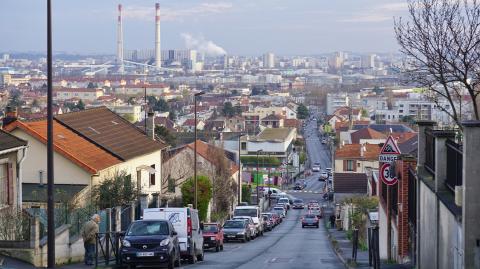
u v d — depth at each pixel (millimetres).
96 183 48688
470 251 17781
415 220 28859
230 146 148375
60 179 48312
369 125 177375
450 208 19703
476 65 31641
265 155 173875
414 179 29328
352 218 61719
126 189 47375
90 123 59062
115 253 32062
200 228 39562
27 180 48531
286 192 157125
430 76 36688
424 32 31922
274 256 42969
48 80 26281
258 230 69188
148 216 36062
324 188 154875
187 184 69938
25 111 185125
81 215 34000
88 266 29469
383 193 42375
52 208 26281
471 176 17781
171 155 85000
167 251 31047
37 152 48562
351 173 104562
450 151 21688
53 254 26266
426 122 26875
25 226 29344
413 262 29328
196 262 38062
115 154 53625
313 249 50156
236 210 70625
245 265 35906
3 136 37312
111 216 37281
